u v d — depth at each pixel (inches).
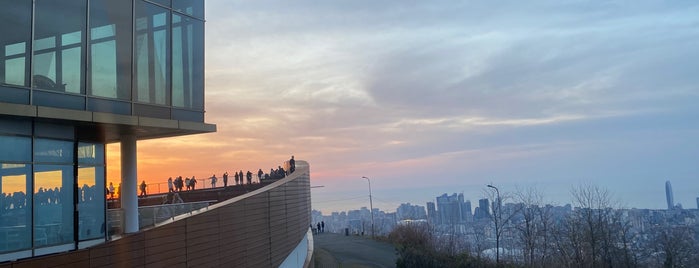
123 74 655.1
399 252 1501.0
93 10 625.0
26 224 553.9
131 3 672.4
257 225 829.2
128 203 722.2
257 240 824.9
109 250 505.7
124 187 724.0
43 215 575.5
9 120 546.9
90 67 616.1
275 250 914.7
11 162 544.4
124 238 526.0
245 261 770.8
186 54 757.9
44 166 582.9
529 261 1534.2
